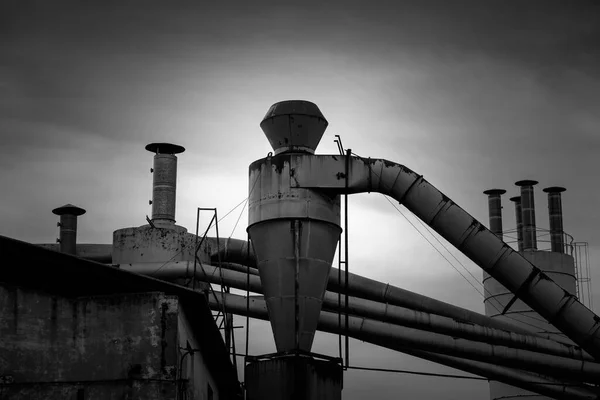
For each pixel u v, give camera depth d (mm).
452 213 35375
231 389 34812
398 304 40719
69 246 44250
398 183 35062
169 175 43469
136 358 23578
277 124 35312
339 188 34469
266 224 34094
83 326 23750
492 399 54812
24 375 22656
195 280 39812
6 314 22766
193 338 27703
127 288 24094
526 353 40938
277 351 33125
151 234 41344
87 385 23094
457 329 39531
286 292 33438
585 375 41094
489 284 54844
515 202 62375
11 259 22062
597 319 35906
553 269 54594
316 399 31938
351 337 39438
